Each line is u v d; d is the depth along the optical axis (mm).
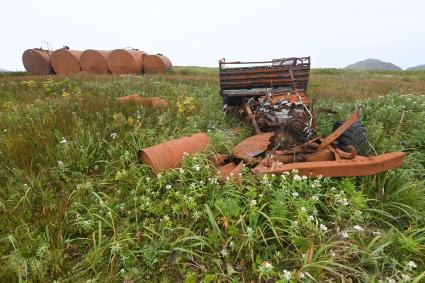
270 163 3580
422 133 5055
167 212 3145
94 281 2391
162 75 18766
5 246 2736
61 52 21641
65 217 2996
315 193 3252
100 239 2736
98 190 3611
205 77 17094
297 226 2748
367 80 16672
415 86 13328
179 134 4973
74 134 4492
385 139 4734
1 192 3441
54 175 3711
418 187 3496
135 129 4688
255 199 3166
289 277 2238
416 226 3018
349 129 4090
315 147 4039
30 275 2449
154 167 3654
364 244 2781
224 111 6914
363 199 3111
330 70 28062
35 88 10953
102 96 7598
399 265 2568
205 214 3029
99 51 21016
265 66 6926
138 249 2777
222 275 2498
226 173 3717
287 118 4359
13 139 4379
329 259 2533
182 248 2650
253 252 2660
